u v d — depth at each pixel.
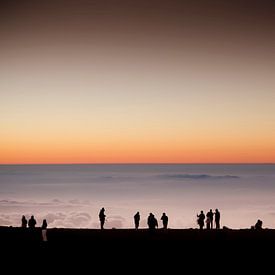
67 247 30.77
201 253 29.27
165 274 25.34
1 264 26.94
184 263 27.22
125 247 30.86
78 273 25.42
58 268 26.27
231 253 29.20
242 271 25.70
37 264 26.97
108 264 27.06
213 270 25.91
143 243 31.95
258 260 27.73
